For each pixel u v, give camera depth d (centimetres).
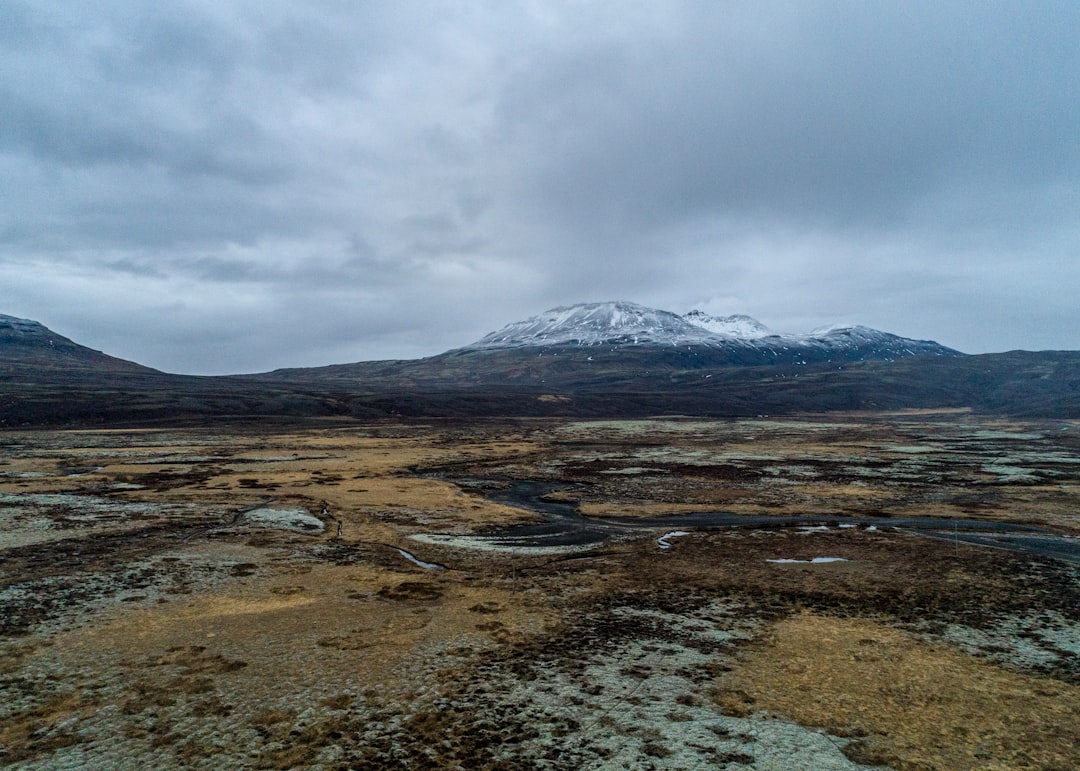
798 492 7481
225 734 2012
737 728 2098
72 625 2920
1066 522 5775
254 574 3894
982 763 1905
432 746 1966
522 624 3108
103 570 3841
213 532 5047
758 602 3491
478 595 3603
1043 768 1878
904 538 5119
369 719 2131
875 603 3469
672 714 2191
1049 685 2441
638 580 3934
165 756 1877
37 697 2223
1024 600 3509
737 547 4847
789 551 4700
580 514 6366
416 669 2544
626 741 2008
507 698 2300
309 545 4741
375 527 5512
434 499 7038
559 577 4003
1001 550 4697
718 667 2602
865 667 2609
